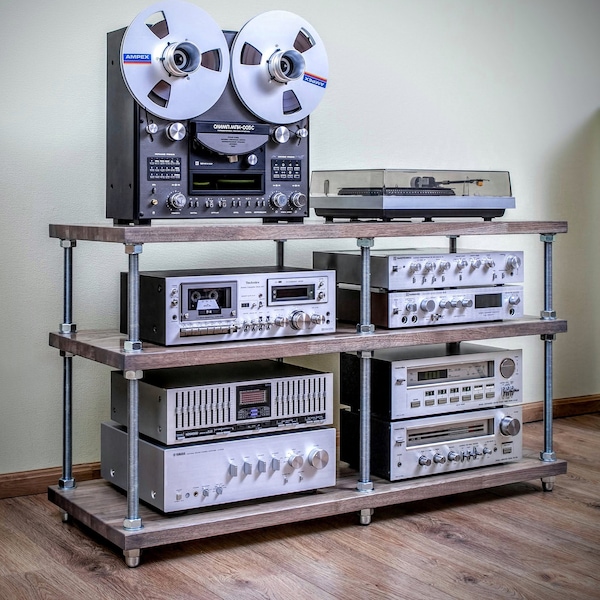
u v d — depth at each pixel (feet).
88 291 9.93
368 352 8.68
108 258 10.01
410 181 9.23
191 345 8.04
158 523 7.87
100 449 9.87
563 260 13.42
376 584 7.36
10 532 8.55
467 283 9.37
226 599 7.07
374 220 9.67
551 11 13.05
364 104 11.55
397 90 11.78
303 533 8.56
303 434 8.58
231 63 8.30
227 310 8.17
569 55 13.25
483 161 12.60
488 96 12.56
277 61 8.32
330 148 11.37
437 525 8.79
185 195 8.24
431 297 9.16
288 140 8.69
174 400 7.93
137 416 7.66
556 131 13.21
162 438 8.00
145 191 8.06
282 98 8.55
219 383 8.18
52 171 9.63
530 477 9.70
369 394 8.74
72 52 9.64
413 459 9.14
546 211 13.23
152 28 7.91
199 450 8.04
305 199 8.77
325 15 11.16
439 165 12.21
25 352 9.66
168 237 7.71
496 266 9.52
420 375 9.23
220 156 8.34
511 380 9.71
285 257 11.11
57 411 9.89
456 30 12.21
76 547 8.18
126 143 8.20
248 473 8.25
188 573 7.59
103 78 9.82
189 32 8.04
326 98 11.28
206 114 8.27
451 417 9.34
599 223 13.73
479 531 8.61
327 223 8.80
